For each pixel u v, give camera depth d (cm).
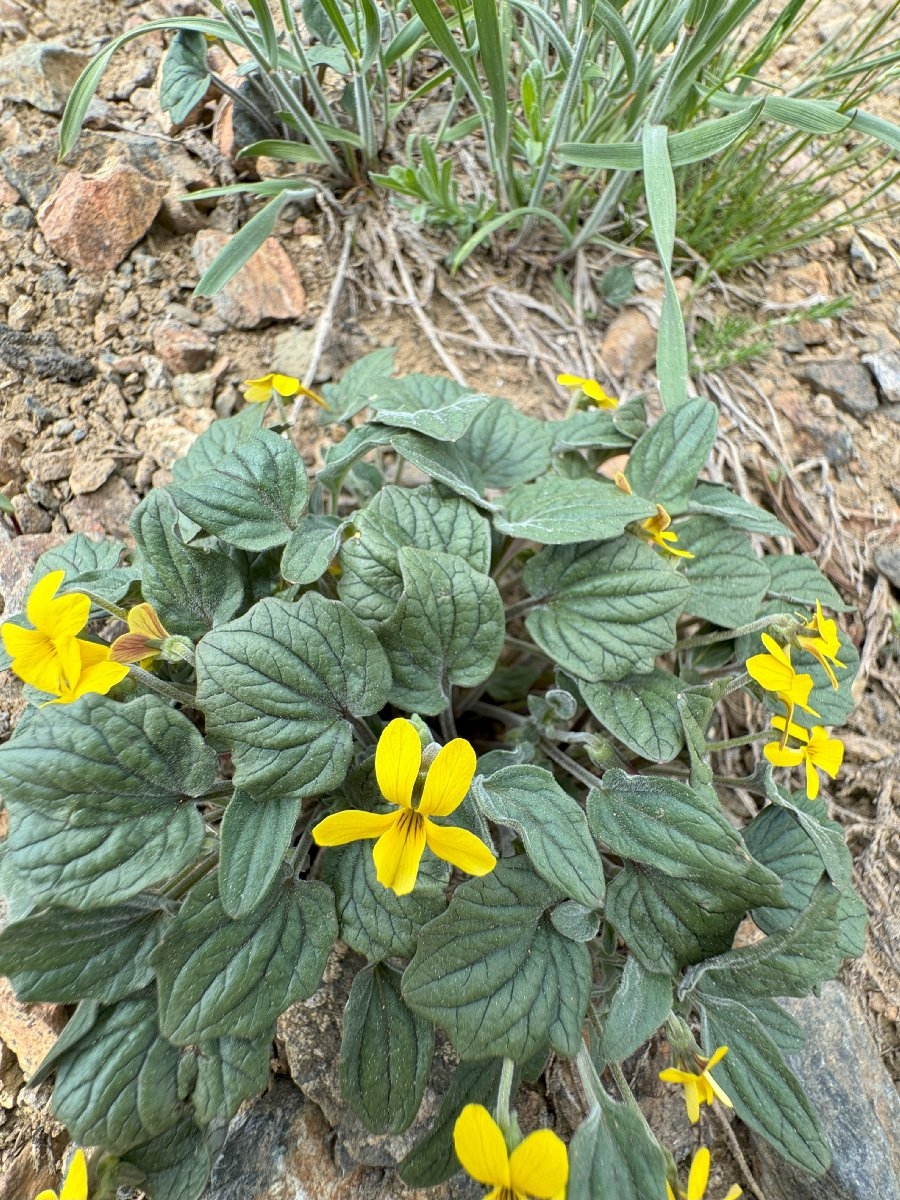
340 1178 11
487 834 10
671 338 13
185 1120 9
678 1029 9
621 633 11
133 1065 9
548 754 13
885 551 16
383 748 8
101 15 18
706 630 15
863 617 16
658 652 11
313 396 13
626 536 12
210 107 18
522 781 10
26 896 9
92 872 8
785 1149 9
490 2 13
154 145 17
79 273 16
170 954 9
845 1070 12
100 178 16
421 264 18
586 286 18
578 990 9
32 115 17
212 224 17
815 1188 11
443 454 12
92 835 9
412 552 10
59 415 15
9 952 8
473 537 11
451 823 10
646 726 11
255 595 12
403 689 11
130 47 18
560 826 9
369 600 11
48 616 9
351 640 10
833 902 9
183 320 16
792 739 12
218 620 11
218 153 17
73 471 15
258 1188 10
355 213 18
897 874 14
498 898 10
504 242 18
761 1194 12
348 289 17
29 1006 11
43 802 9
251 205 17
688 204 18
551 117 17
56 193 16
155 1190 9
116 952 9
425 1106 11
